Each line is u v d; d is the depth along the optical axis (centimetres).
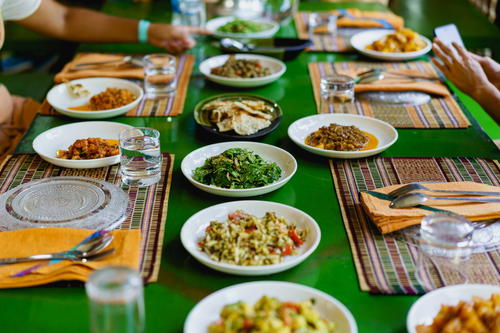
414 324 92
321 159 158
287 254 113
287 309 89
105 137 167
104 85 203
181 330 96
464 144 169
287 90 210
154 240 120
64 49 344
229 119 170
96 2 434
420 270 111
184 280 108
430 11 320
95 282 78
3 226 122
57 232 117
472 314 91
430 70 228
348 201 137
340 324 92
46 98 198
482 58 211
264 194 140
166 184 144
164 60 201
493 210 125
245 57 233
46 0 240
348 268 112
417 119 184
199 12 301
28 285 105
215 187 134
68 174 147
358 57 245
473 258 114
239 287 98
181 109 191
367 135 171
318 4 329
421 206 128
